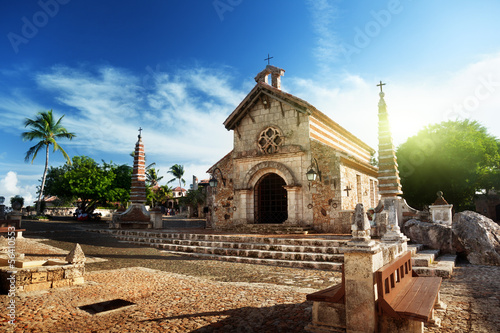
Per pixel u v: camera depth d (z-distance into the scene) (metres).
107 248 14.72
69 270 7.40
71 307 5.88
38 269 6.96
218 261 12.07
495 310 5.57
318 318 4.62
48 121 36.03
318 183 17.22
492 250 10.45
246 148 19.89
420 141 31.30
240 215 19.44
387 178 11.86
